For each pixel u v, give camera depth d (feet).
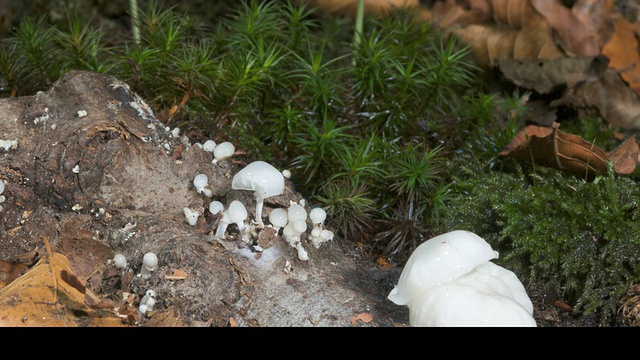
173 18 1.93
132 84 1.72
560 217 1.59
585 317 1.56
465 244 1.44
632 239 1.55
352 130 1.79
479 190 1.65
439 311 1.39
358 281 1.52
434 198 1.66
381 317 1.45
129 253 1.49
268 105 1.81
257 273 1.48
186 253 1.46
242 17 1.94
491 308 1.38
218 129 1.71
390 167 1.69
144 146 1.56
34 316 1.39
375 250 1.65
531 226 1.59
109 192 1.53
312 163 1.70
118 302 1.44
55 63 1.79
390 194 1.69
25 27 1.83
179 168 1.57
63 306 1.40
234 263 1.47
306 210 1.59
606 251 1.55
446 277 1.42
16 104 1.57
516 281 1.48
